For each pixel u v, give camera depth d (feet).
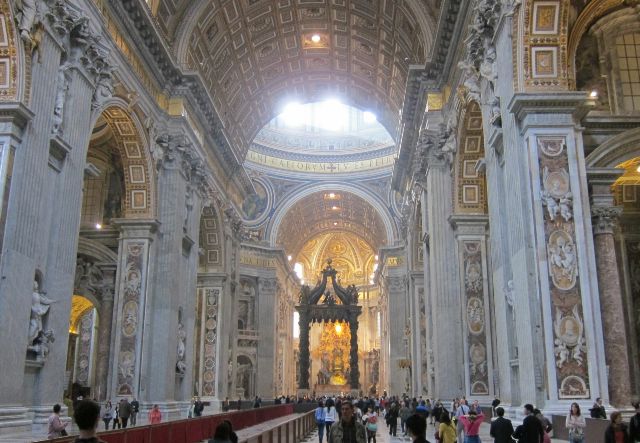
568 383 32.94
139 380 59.47
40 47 40.34
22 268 37.91
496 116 41.45
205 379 87.51
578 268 34.45
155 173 63.98
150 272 62.23
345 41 93.25
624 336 39.91
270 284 150.71
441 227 63.10
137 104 59.26
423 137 65.51
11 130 37.60
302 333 134.41
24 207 38.24
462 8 51.70
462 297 58.08
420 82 67.05
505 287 40.11
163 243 64.59
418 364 90.17
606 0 43.80
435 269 62.34
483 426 53.11
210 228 89.56
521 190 36.55
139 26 56.95
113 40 52.31
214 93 86.63
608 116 41.06
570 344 33.45
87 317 94.73
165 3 65.26
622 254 54.49
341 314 136.36
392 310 147.84
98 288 65.62
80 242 65.41
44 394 40.06
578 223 35.06
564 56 37.60
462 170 60.08
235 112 98.53
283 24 88.74
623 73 45.68
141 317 60.59
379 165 155.43
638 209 55.16
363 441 21.33
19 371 37.27
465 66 48.60
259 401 110.42
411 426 14.62
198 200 74.64
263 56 93.91
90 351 93.50
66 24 43.21
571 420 29.40
